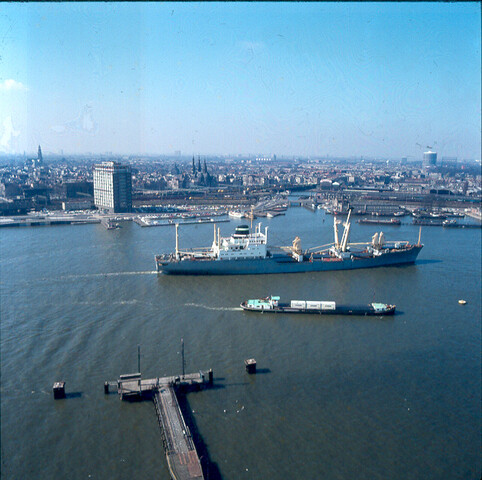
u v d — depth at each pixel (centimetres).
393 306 17075
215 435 9900
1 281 19900
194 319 16038
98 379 11869
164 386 11425
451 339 14675
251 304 17175
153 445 9619
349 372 12450
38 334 14400
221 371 12406
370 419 10444
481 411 10788
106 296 18225
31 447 9456
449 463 9162
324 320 16238
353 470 8956
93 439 9738
